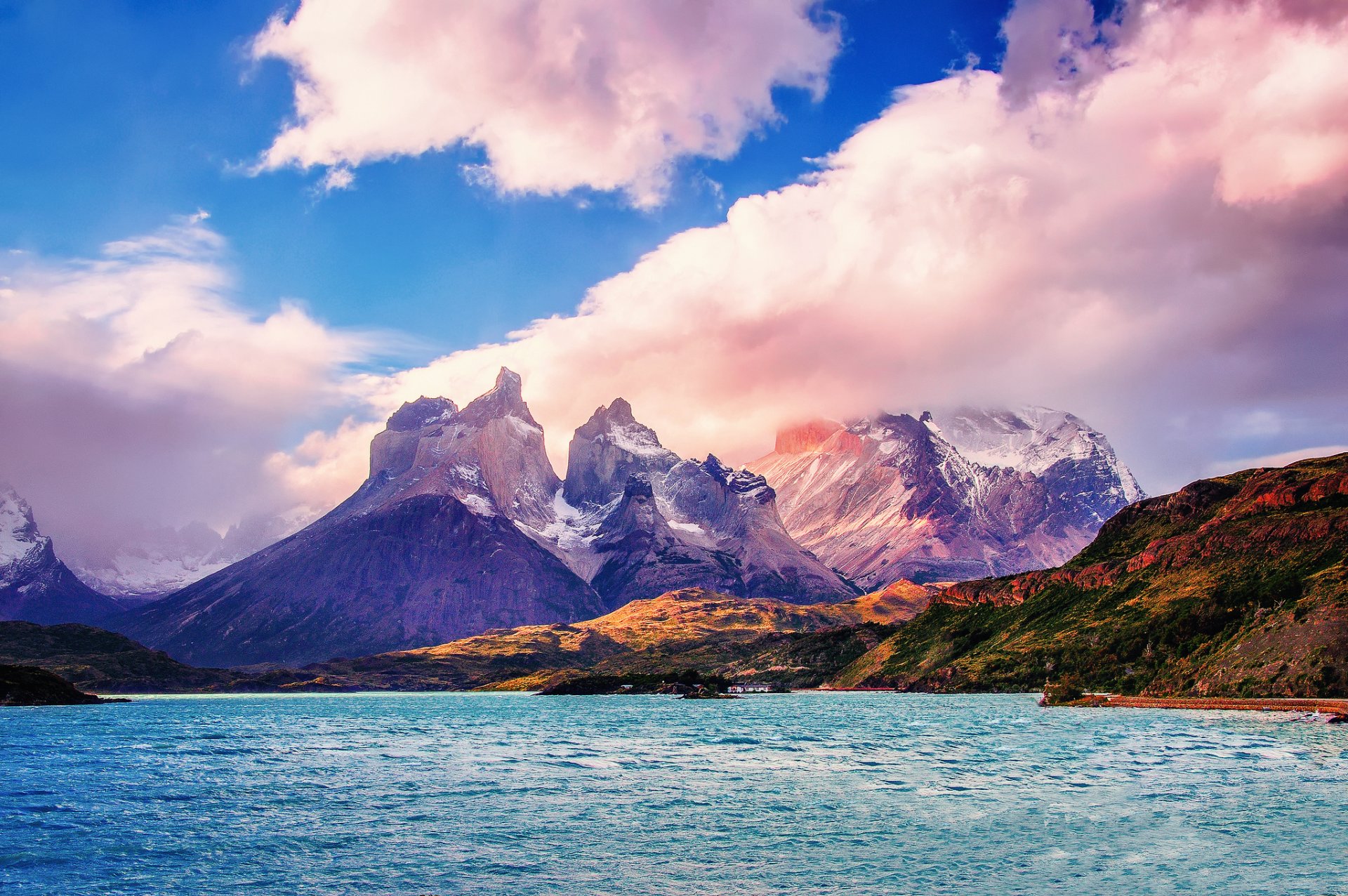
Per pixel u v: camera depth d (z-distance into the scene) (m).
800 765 133.25
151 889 70.44
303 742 187.00
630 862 76.25
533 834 86.38
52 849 82.06
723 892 68.38
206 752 163.38
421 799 106.31
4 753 162.00
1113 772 116.88
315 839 85.06
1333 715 187.38
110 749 171.50
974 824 87.69
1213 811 91.25
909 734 180.12
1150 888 66.94
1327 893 65.38
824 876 71.31
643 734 194.25
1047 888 67.44
